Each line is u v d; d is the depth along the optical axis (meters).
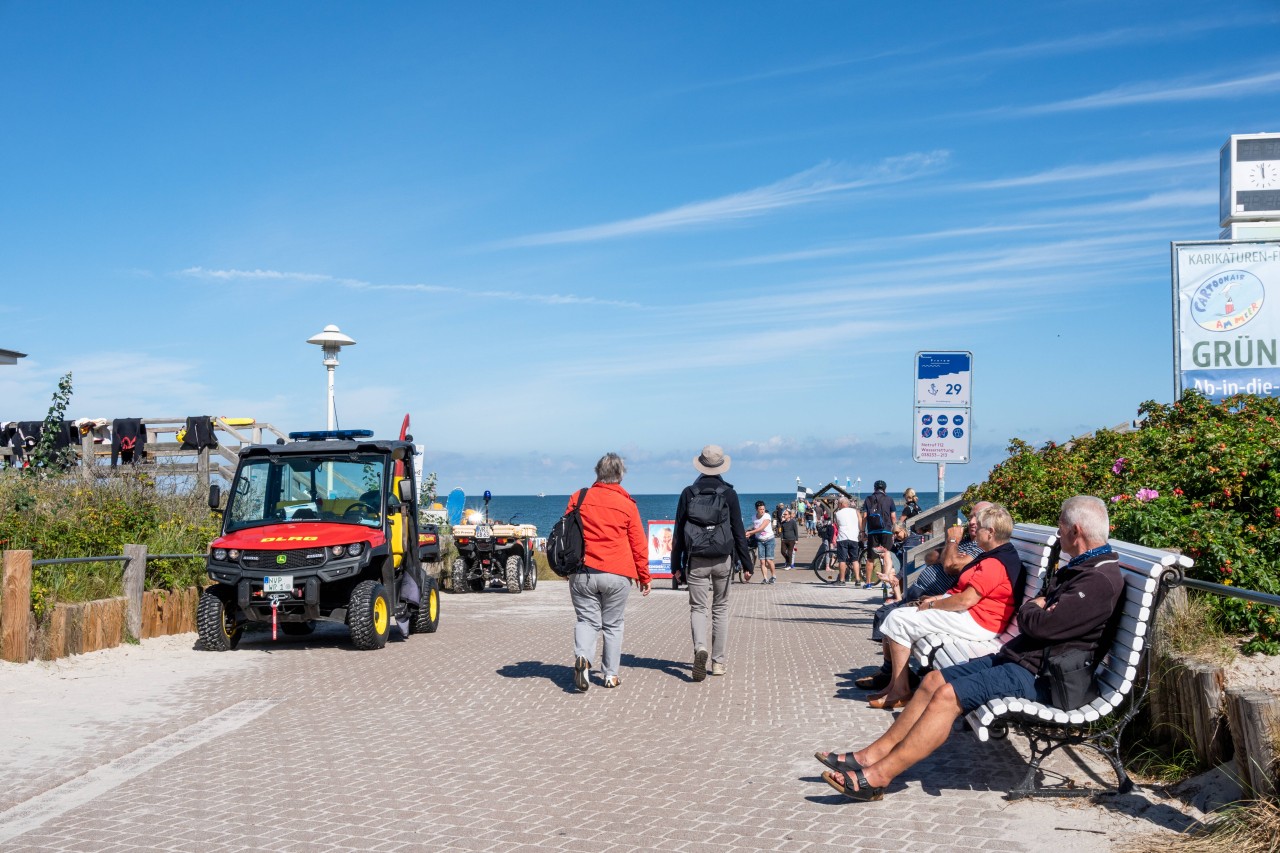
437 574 23.11
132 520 13.54
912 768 6.30
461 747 7.10
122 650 11.48
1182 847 4.67
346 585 12.88
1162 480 8.56
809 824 5.28
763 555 25.88
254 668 10.77
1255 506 7.59
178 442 20.78
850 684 9.34
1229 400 10.89
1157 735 6.01
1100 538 5.68
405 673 10.42
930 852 4.84
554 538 9.31
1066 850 4.82
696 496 9.71
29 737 7.40
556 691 9.29
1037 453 13.60
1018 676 5.53
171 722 7.95
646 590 9.63
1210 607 6.28
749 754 6.79
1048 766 6.21
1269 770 4.67
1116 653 5.48
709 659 11.16
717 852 4.89
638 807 5.62
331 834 5.22
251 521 12.98
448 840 5.11
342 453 13.32
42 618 10.45
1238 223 13.40
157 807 5.71
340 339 20.33
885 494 22.50
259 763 6.68
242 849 5.01
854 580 24.84
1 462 15.24
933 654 7.05
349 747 7.12
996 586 7.18
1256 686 5.41
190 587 13.13
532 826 5.32
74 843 5.11
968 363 13.27
